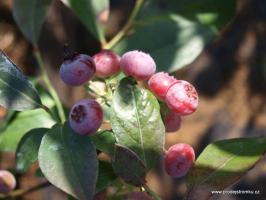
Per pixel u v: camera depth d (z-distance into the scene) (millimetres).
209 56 452
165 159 145
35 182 334
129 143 140
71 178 134
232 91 449
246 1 465
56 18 377
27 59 375
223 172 146
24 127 198
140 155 141
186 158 144
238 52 456
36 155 156
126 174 139
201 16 227
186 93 142
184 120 437
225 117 440
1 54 154
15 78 155
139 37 213
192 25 211
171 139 429
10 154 323
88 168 135
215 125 438
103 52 154
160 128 141
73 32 383
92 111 136
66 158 136
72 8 211
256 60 454
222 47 455
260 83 451
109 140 143
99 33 213
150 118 141
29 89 156
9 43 379
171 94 142
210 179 146
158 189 412
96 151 144
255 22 463
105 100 150
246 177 399
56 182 134
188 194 146
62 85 364
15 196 199
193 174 147
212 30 209
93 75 149
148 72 145
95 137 143
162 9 219
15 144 196
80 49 385
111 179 146
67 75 146
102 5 213
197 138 432
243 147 146
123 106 140
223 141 147
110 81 153
